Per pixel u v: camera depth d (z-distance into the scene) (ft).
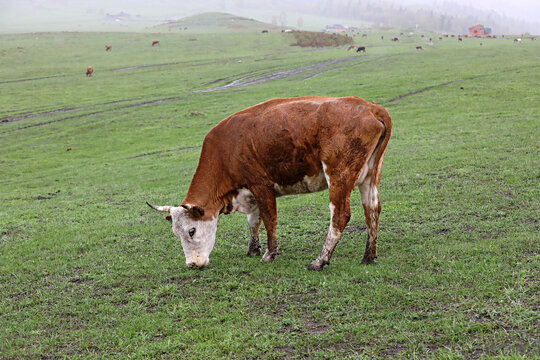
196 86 182.80
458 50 233.14
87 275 26.94
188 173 63.72
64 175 74.08
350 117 22.47
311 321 18.54
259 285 22.50
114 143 102.63
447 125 76.23
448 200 34.94
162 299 22.52
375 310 18.63
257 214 27.32
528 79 119.03
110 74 222.89
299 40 338.54
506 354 14.37
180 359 16.78
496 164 43.47
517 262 21.38
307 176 24.25
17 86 194.59
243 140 24.90
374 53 253.03
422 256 24.26
